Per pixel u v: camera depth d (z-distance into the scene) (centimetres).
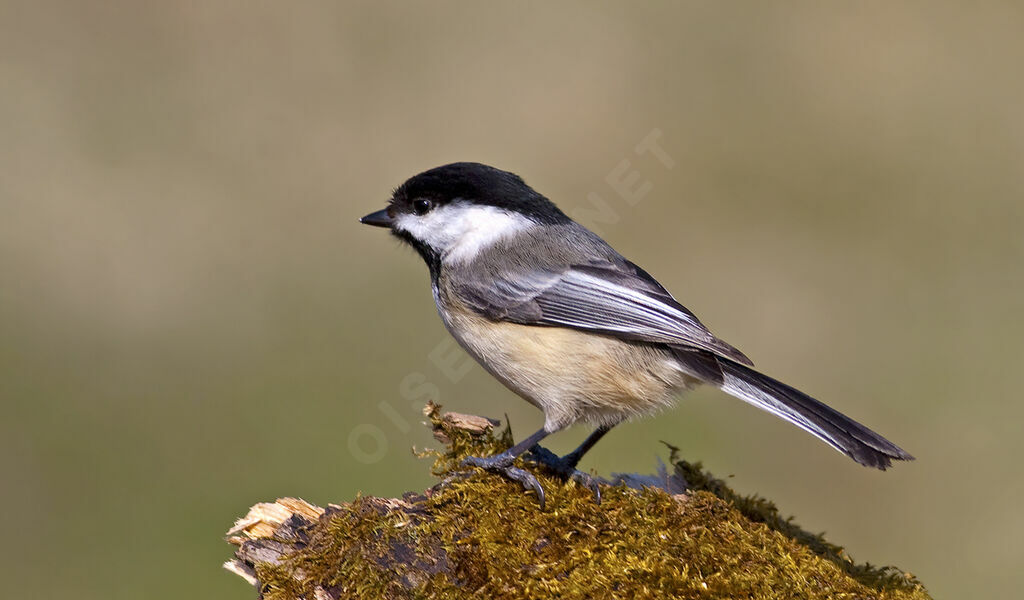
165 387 1158
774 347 1307
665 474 605
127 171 1455
